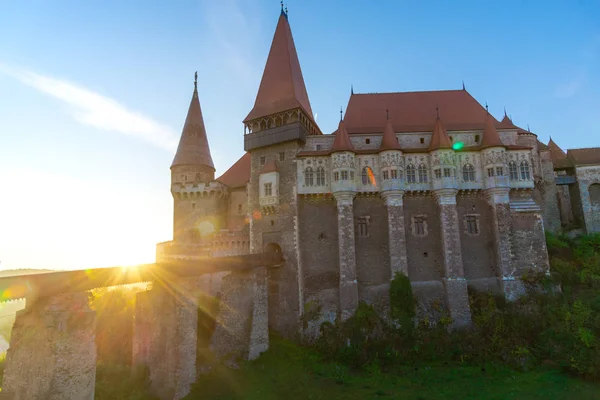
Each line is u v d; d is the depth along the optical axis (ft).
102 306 138.62
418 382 106.83
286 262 143.95
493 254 144.05
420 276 142.51
